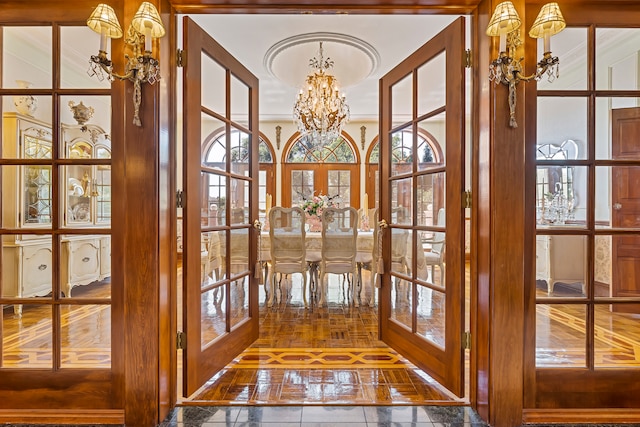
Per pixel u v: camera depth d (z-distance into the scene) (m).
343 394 1.88
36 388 1.66
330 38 3.53
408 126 2.28
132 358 1.61
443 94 2.11
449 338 1.90
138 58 1.47
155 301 1.62
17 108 2.39
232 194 2.33
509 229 1.61
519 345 1.62
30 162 1.68
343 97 4.58
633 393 1.69
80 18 1.66
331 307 3.66
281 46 3.70
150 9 1.45
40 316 2.68
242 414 1.70
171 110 1.77
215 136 2.26
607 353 2.07
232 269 2.31
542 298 1.71
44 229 1.69
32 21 1.67
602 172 2.17
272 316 3.33
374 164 7.07
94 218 3.44
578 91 1.70
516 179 1.61
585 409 1.67
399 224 2.37
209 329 2.11
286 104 6.01
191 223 1.86
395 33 3.42
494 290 1.61
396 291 2.43
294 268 3.64
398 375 2.10
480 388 1.71
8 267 2.62
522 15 1.63
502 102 1.60
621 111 2.15
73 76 2.53
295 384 1.99
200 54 1.94
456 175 1.86
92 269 3.51
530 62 1.66
